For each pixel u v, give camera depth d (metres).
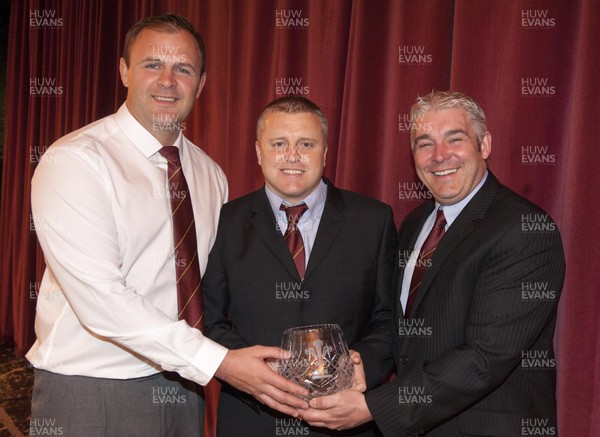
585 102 1.74
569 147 1.79
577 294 1.77
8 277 5.10
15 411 3.38
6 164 5.19
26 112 4.96
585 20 1.73
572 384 1.79
